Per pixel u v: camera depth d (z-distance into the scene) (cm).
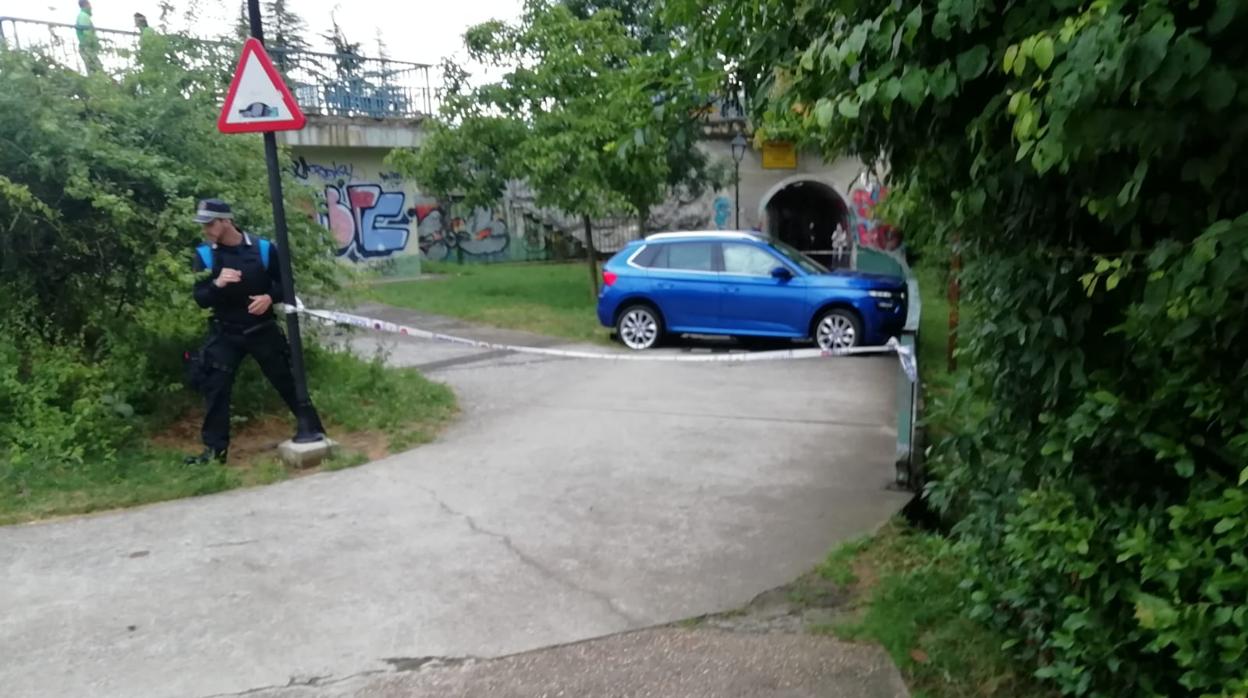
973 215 348
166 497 591
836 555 492
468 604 441
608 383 1028
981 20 273
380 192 2611
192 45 838
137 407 733
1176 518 254
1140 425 279
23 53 702
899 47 289
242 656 391
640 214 1959
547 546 515
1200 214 253
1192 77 212
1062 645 301
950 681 363
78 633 409
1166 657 289
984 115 276
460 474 654
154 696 360
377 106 2492
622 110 1034
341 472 656
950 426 642
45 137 673
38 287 729
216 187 777
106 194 675
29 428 637
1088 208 276
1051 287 316
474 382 1037
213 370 657
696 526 546
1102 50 214
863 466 675
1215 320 235
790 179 2967
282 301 681
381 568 484
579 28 1633
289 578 470
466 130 1655
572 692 364
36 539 520
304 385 680
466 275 2644
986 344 374
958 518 564
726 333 1301
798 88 344
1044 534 316
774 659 388
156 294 721
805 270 1280
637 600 446
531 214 3278
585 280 2383
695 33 404
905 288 1266
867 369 1111
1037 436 353
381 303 1812
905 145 342
